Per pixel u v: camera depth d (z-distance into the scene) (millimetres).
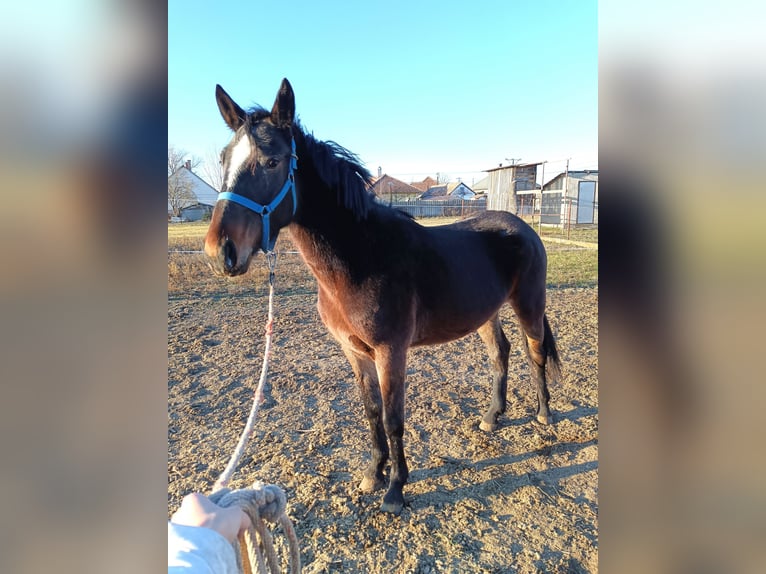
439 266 2516
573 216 18016
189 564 806
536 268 3186
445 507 2402
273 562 1128
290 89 1991
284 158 1987
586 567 1995
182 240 12000
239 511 1048
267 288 7820
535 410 3471
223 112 2197
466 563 2025
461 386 3938
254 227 1896
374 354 2350
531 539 2166
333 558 2064
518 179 19016
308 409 3514
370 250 2234
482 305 2781
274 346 4961
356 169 2348
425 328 2537
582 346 4902
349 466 2770
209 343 5070
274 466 2762
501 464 2783
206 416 3406
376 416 2523
